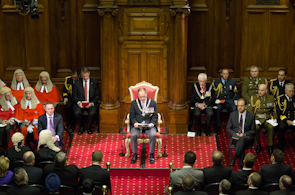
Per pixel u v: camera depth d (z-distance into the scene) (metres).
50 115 7.16
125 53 8.07
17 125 7.62
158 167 6.93
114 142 7.79
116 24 7.91
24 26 8.66
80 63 8.85
